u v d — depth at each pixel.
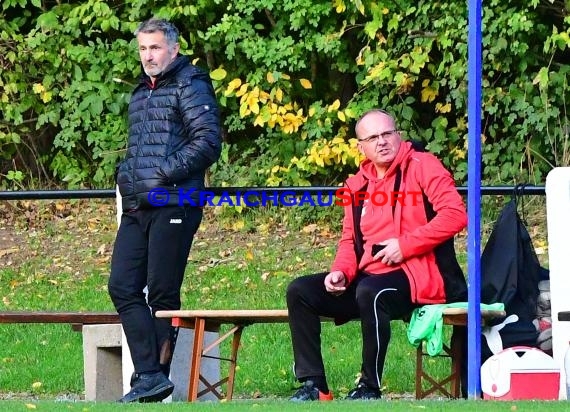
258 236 46.91
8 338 36.34
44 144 51.16
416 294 23.84
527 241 24.89
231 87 47.06
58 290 42.03
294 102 48.72
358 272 24.84
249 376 32.38
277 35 47.81
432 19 46.34
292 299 24.27
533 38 46.38
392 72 46.62
